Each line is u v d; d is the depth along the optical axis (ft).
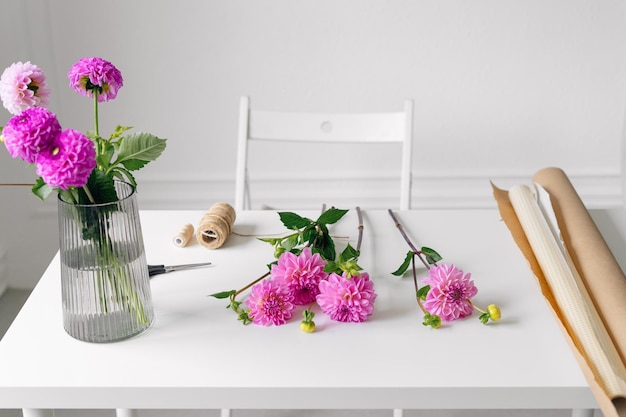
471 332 4.05
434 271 4.14
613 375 3.67
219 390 3.64
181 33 8.32
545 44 8.43
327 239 4.57
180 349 3.92
